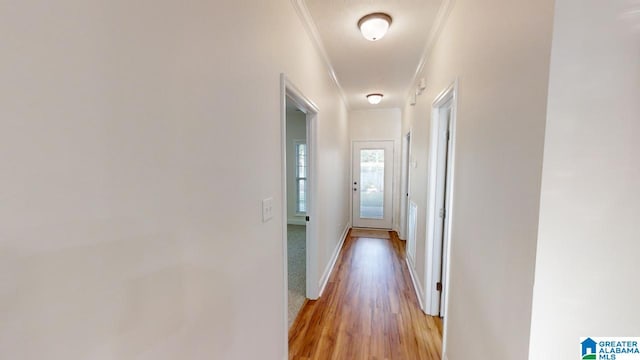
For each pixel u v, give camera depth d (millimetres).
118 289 628
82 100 540
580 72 779
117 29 605
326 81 3068
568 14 767
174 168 789
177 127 797
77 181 536
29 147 464
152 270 721
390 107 5367
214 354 1015
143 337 700
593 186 805
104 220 591
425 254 2537
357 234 5258
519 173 953
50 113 490
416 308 2613
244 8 1192
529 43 889
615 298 820
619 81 771
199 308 922
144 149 685
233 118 1115
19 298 462
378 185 5648
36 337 487
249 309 1299
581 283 832
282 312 1748
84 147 546
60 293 518
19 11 445
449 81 1891
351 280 3236
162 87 737
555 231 827
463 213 1571
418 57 2803
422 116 2918
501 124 1090
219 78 1008
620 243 806
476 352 1345
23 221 461
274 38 1538
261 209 1413
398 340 2145
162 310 760
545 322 856
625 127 779
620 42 762
